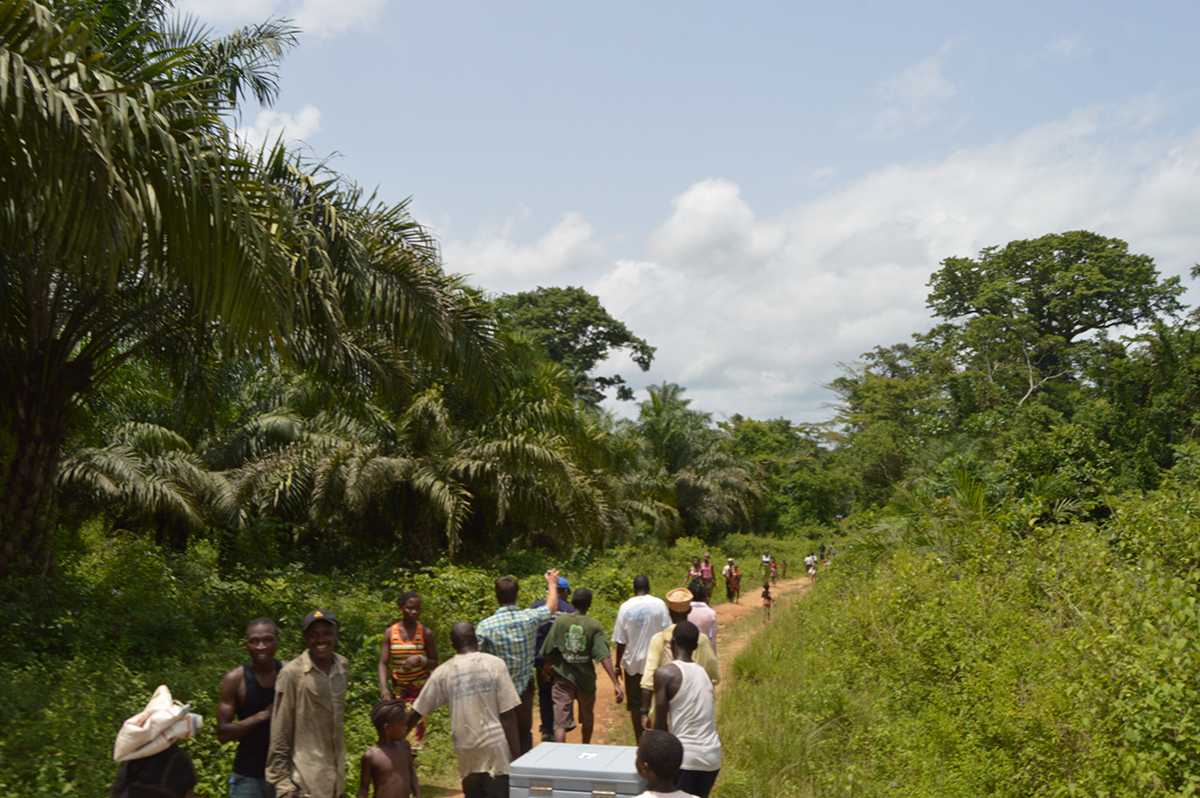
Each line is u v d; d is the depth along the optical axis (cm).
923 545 2083
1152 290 6662
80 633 1062
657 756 416
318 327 1355
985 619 1168
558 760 575
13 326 1188
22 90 777
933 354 6788
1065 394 5712
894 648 1251
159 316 1296
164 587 1338
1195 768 639
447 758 1009
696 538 4650
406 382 1569
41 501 1221
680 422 5344
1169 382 2634
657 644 772
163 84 960
